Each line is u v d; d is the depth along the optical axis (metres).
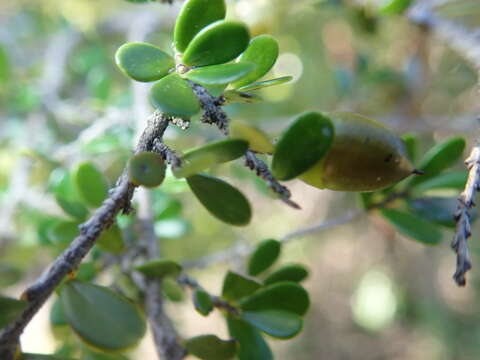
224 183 0.09
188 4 0.08
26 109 0.23
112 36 0.29
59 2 0.28
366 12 0.21
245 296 0.10
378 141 0.08
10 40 0.30
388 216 0.13
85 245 0.08
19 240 0.19
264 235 0.33
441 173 0.13
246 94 0.08
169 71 0.08
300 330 0.10
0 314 0.07
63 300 0.08
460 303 0.37
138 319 0.08
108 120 0.19
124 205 0.08
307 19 0.28
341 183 0.08
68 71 0.28
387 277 0.37
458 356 0.35
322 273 0.40
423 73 0.25
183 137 0.20
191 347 0.09
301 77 0.30
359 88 0.25
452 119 0.24
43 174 0.22
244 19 0.19
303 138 0.08
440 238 0.13
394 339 0.39
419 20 0.18
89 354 0.12
